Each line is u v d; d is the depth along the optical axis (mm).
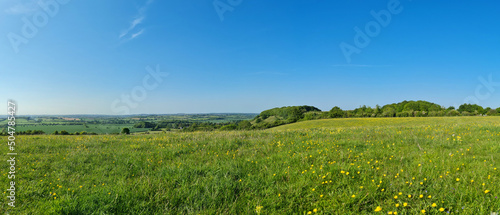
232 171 5801
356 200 4055
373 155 7004
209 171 5969
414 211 3521
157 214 3947
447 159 5945
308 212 3725
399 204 3740
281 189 4680
